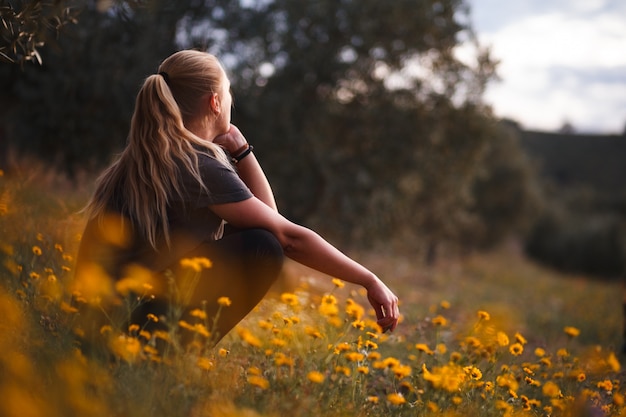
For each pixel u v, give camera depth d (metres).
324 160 10.95
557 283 23.09
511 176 33.59
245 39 9.24
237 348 2.47
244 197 2.06
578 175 91.75
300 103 10.80
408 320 4.30
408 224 13.91
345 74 10.80
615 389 2.83
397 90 11.66
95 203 2.08
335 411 1.84
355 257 12.72
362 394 2.04
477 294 13.16
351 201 11.36
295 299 2.41
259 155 10.43
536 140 102.25
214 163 2.05
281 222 2.10
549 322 8.41
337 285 2.28
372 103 11.37
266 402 1.72
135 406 1.47
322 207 11.48
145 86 2.05
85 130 7.59
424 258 21.70
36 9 2.20
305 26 10.84
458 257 31.11
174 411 1.56
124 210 2.01
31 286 2.27
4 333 1.67
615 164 93.62
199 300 2.06
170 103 2.04
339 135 11.59
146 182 1.99
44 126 7.45
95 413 1.35
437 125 12.02
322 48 10.75
